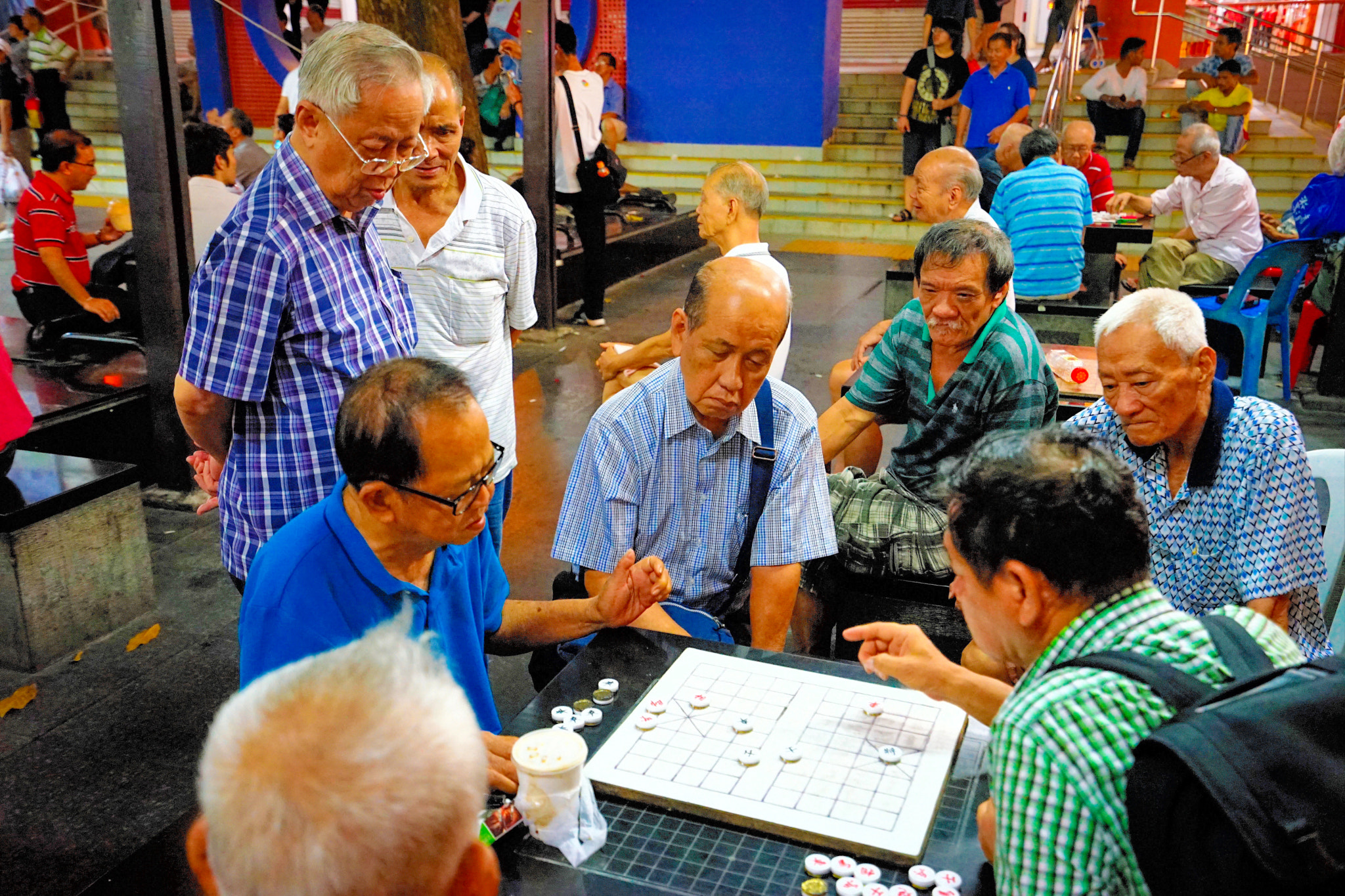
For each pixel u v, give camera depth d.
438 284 2.98
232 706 0.84
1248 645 1.24
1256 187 12.84
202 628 3.71
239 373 2.21
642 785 1.54
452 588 1.87
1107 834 1.15
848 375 4.10
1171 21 16.33
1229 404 2.25
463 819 0.81
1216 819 1.04
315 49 2.12
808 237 13.27
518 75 12.55
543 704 1.80
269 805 0.77
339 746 0.78
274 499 2.33
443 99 2.75
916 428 3.16
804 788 1.53
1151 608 1.27
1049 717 1.18
